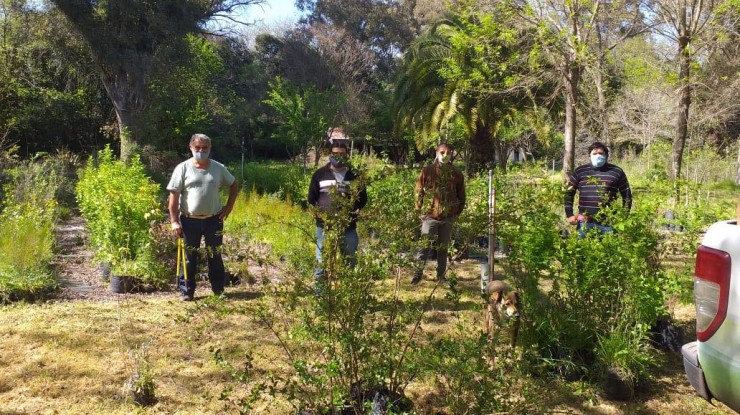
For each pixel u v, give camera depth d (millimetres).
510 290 4719
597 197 6293
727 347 2807
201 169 6367
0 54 28453
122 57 27125
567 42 12664
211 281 6539
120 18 27312
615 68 16062
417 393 4164
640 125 24281
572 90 13172
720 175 21953
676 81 12789
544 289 6004
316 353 4289
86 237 10195
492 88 14141
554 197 4520
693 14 12312
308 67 51375
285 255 8195
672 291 4750
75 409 3865
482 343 3334
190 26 29234
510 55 13664
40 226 8438
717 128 25234
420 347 3631
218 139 40719
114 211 7504
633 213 4820
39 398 3988
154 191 8320
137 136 28688
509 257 5020
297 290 3375
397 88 17391
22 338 5055
